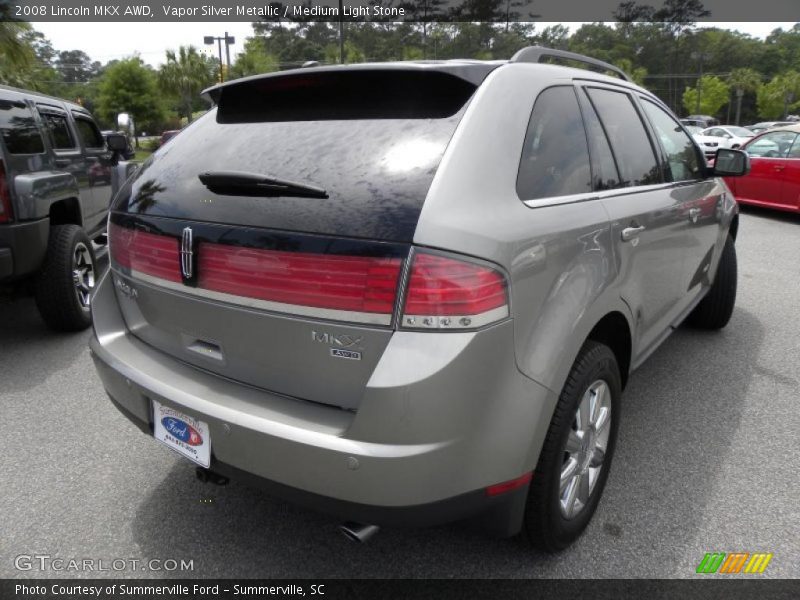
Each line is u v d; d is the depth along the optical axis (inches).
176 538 91.0
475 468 65.5
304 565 85.5
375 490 62.9
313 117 79.4
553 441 75.3
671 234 112.6
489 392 64.4
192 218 74.6
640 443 116.0
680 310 134.1
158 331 83.9
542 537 80.7
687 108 3048.7
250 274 68.7
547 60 95.8
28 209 152.3
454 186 64.5
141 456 113.1
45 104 191.8
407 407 60.7
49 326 176.2
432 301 60.5
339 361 64.9
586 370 79.0
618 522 93.3
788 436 118.6
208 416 70.6
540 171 78.0
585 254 79.8
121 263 87.6
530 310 68.8
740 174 140.2
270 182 68.2
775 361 154.8
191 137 89.1
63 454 113.5
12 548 88.7
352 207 64.4
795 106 2842.0
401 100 75.8
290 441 64.7
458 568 84.3
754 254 280.5
